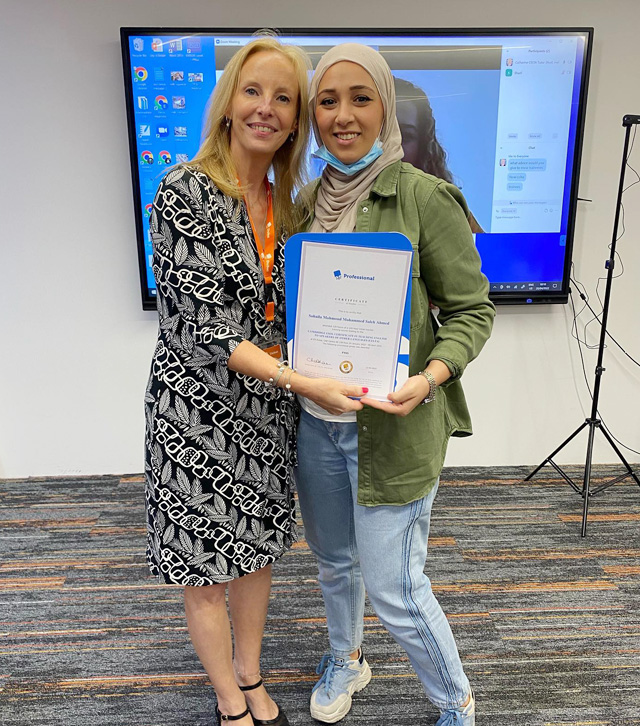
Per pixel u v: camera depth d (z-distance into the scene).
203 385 1.22
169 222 1.15
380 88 1.14
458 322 1.23
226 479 1.27
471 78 2.42
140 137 2.45
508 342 2.79
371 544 1.30
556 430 2.91
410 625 1.32
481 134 2.49
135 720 1.56
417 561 1.33
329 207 1.25
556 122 2.47
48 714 1.58
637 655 1.75
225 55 2.37
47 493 2.72
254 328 1.25
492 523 2.45
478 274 1.23
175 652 1.78
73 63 2.41
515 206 2.57
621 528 2.41
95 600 2.01
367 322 1.14
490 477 2.84
